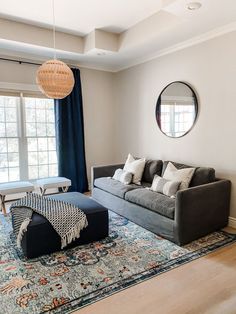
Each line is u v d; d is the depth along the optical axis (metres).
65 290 2.00
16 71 4.34
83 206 2.91
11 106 4.46
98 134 5.38
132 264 2.37
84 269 2.29
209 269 2.29
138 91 4.78
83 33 4.05
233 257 2.51
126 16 3.42
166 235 2.87
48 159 4.93
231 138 3.25
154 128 4.46
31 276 2.19
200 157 3.67
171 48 3.94
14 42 3.66
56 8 3.16
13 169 4.57
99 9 3.20
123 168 4.64
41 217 2.59
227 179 3.30
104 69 5.27
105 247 2.72
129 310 1.79
